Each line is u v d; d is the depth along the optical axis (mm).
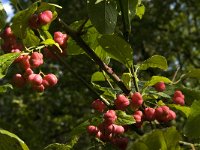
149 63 503
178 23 2109
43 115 1951
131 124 490
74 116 1938
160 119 474
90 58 541
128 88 490
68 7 1316
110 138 470
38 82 448
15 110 1899
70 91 1780
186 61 2057
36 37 466
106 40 487
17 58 446
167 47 1975
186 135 437
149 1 1934
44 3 445
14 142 443
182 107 491
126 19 491
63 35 487
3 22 469
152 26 1885
